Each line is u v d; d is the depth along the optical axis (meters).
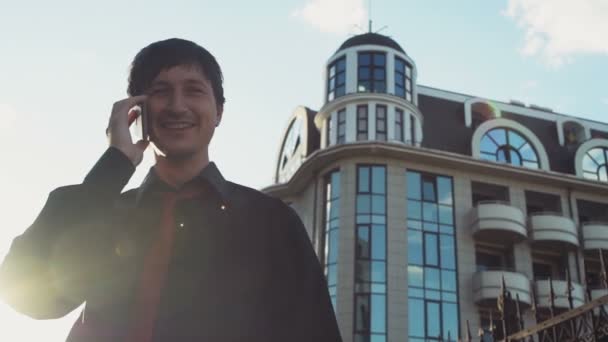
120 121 1.58
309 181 32.72
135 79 1.72
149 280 1.49
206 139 1.69
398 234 28.41
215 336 1.43
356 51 33.53
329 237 28.97
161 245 1.54
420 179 30.47
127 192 1.79
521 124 35.59
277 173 39.41
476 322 27.81
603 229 31.89
